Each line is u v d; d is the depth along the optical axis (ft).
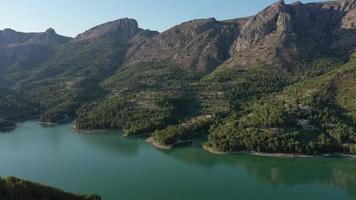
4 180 367.45
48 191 378.53
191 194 615.57
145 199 598.75
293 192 622.95
